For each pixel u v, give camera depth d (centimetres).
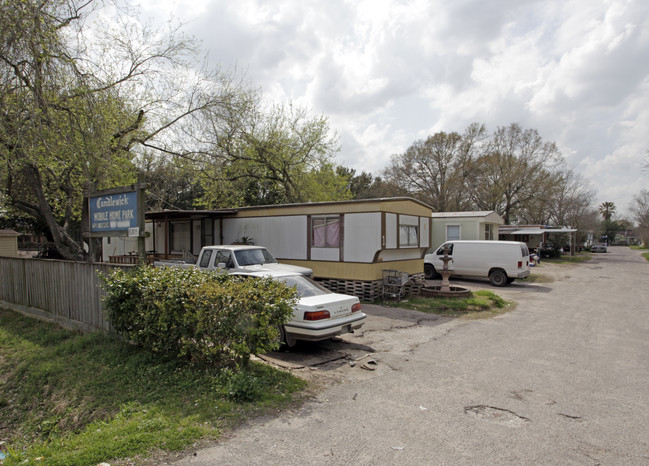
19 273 1086
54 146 937
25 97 847
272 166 2047
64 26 911
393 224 1198
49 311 960
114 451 338
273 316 510
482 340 753
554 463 325
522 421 406
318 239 1259
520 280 1880
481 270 1672
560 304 1209
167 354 595
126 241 1869
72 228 2539
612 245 9362
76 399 561
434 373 560
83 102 916
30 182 1191
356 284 1179
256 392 451
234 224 1484
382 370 574
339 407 438
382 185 4559
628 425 397
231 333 491
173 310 542
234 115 1521
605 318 980
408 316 974
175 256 1659
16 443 523
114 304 641
